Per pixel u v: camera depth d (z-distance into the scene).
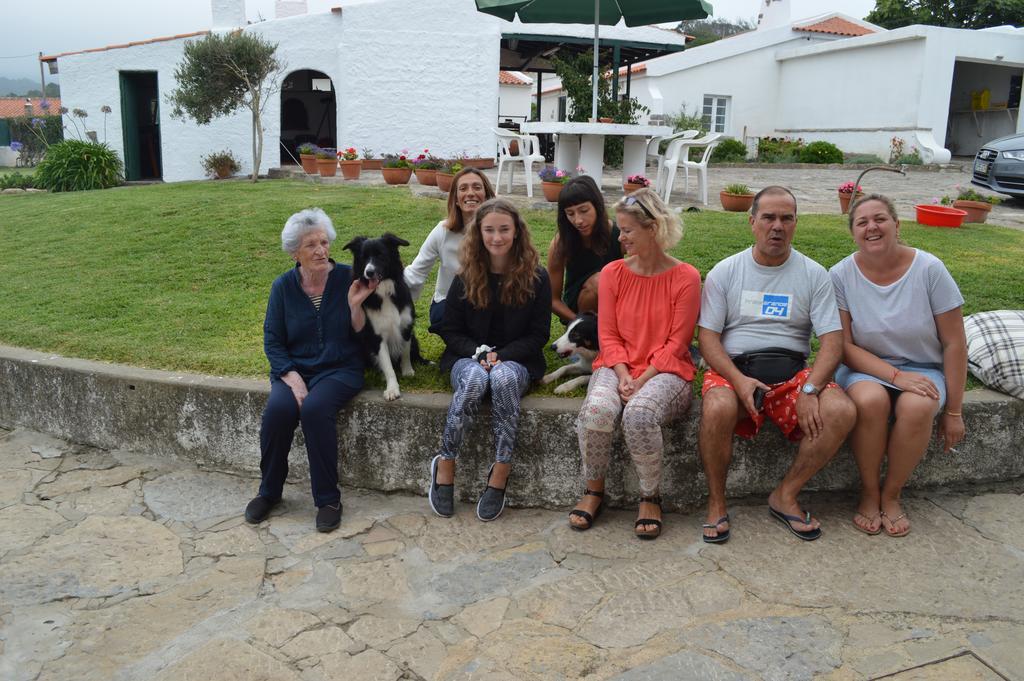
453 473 3.50
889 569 2.94
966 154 19.77
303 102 17.70
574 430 3.48
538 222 7.32
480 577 2.97
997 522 3.29
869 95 17.62
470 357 3.61
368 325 3.79
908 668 2.40
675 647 2.53
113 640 2.63
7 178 14.23
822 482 3.56
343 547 3.22
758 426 3.22
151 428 4.12
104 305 5.53
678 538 3.23
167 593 2.90
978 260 6.02
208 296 5.76
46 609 2.80
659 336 3.40
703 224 7.22
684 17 9.26
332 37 14.48
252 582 2.96
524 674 2.42
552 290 4.19
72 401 4.33
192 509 3.59
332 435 3.43
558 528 3.36
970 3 23.12
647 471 3.18
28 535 3.34
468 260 3.58
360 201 8.46
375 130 14.61
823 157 16.55
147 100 15.73
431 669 2.46
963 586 2.82
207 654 2.54
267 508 3.50
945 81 16.34
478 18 14.63
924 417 3.07
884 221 3.15
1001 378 3.61
